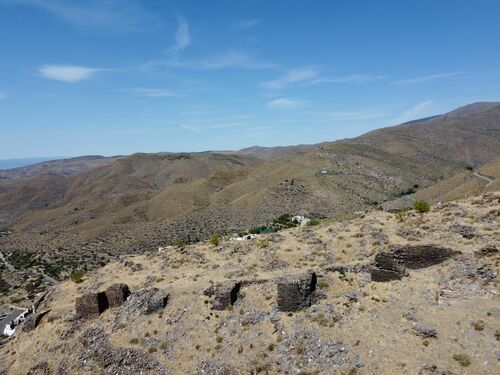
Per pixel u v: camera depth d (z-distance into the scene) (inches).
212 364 1184.2
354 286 1286.9
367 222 1670.8
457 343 960.9
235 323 1295.5
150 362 1269.7
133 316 1472.7
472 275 1129.4
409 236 1439.5
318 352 1082.7
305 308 1242.0
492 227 1316.4
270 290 1369.3
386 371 952.3
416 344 997.8
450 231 1369.3
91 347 1411.2
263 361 1127.6
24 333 1667.1
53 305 1790.1
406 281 1219.2
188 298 1460.4
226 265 1680.6
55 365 1418.6
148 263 1948.8
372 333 1077.8
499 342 926.4
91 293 1566.2
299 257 1578.5
